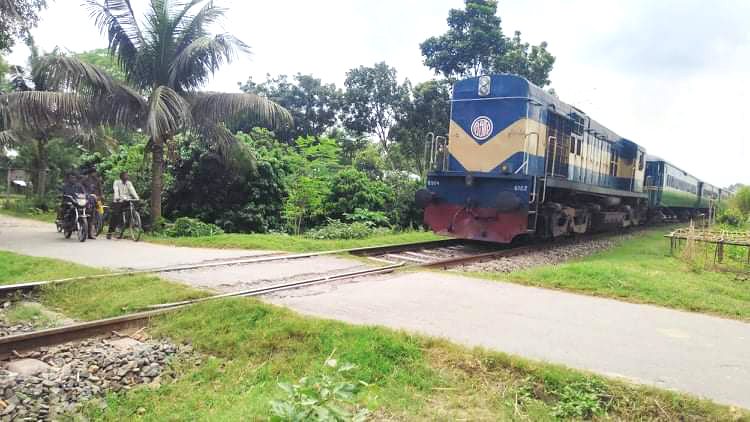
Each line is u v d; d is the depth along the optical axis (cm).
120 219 1293
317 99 3200
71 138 2322
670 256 1255
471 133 1295
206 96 1449
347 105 3119
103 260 905
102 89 1287
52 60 1225
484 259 1091
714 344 516
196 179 1691
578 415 357
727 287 866
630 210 2036
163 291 658
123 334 523
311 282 754
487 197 1248
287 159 1897
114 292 658
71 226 1207
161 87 1322
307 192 1798
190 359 464
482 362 425
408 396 381
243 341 485
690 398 367
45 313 591
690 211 3447
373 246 1243
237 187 1722
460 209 1283
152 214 1464
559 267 886
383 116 3150
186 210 1717
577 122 1516
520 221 1185
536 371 406
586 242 1515
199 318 540
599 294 732
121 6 1339
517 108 1229
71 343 491
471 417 354
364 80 3089
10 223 1692
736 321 614
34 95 1230
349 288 725
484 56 2662
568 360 447
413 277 819
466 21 2703
